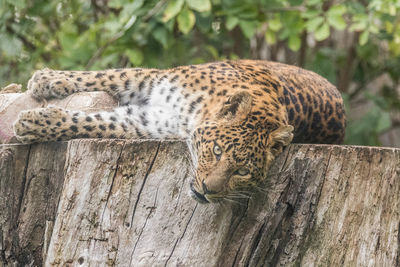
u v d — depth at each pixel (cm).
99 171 726
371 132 1672
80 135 785
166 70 881
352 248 759
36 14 1457
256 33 1755
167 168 728
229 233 729
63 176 753
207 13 1305
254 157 696
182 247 726
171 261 723
